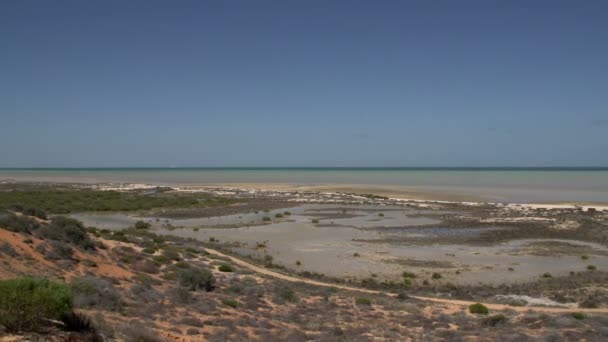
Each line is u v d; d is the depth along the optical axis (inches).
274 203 3216.0
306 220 2431.1
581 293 1136.2
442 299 1085.8
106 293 689.6
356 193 4232.3
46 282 413.4
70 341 386.9
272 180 7003.0
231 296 954.1
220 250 1615.4
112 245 1258.6
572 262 1503.4
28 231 1002.1
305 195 3865.7
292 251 1668.3
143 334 486.9
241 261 1453.0
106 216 2603.3
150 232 2027.6
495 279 1294.3
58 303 398.0
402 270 1393.9
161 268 1155.9
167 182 6284.5
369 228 2172.7
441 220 2422.5
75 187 4677.7
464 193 4274.1
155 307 706.8
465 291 1164.5
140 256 1207.6
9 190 3976.4
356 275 1343.5
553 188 4886.8
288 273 1331.2
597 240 1876.2
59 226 1109.1
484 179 7121.1
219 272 1235.2
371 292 1129.4
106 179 7130.9
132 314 637.3
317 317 839.1
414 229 2144.4
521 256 1587.1
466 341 686.5
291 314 838.5
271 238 1926.7
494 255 1600.6
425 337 713.6
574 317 887.7
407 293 1143.6
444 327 801.6
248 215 2632.9
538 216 2527.1
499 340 690.2
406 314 909.8
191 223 2353.6
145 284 916.0
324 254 1615.4
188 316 696.4
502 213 2669.8
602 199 3619.6
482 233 2032.5
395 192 4392.2
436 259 1536.7
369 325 796.0
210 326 660.7
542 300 1090.7
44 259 891.4
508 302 1061.8
